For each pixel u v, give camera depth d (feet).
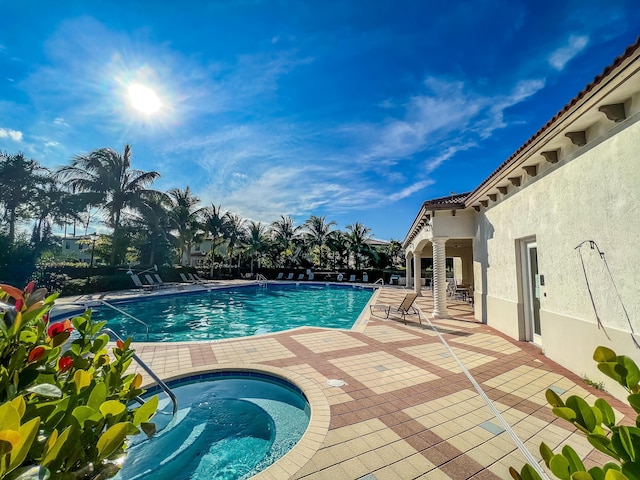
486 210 32.86
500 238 29.35
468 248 63.10
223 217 122.21
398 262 143.54
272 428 14.40
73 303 48.26
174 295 66.85
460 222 37.65
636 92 13.43
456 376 18.10
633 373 4.14
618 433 3.60
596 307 16.39
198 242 113.60
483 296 34.14
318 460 10.50
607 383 15.62
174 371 18.81
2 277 56.29
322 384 16.87
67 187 78.48
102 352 6.70
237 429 14.33
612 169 15.14
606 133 15.44
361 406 14.37
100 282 65.46
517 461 10.56
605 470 3.51
